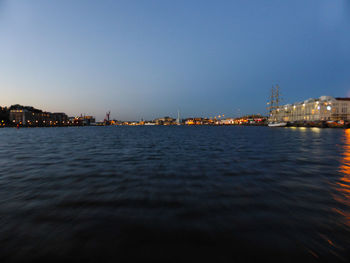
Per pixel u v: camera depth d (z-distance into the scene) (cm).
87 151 1917
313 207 568
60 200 625
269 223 475
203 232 435
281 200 621
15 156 1584
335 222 480
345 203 598
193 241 404
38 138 4134
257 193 688
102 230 444
